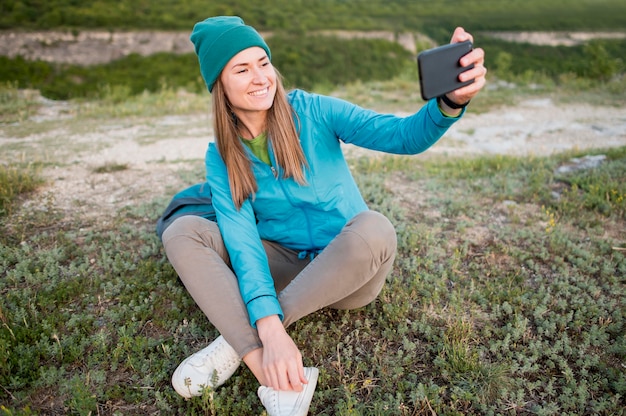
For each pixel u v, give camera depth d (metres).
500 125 8.66
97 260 3.33
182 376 2.16
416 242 3.44
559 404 2.18
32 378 2.33
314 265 2.13
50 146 6.93
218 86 2.29
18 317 2.68
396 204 4.07
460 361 2.36
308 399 2.02
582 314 2.70
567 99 10.52
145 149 6.83
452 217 3.91
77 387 2.18
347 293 2.17
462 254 3.34
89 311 2.83
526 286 3.00
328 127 2.36
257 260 2.21
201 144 7.16
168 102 10.45
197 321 2.74
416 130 2.04
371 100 10.64
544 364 2.40
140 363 2.41
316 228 2.43
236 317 2.06
